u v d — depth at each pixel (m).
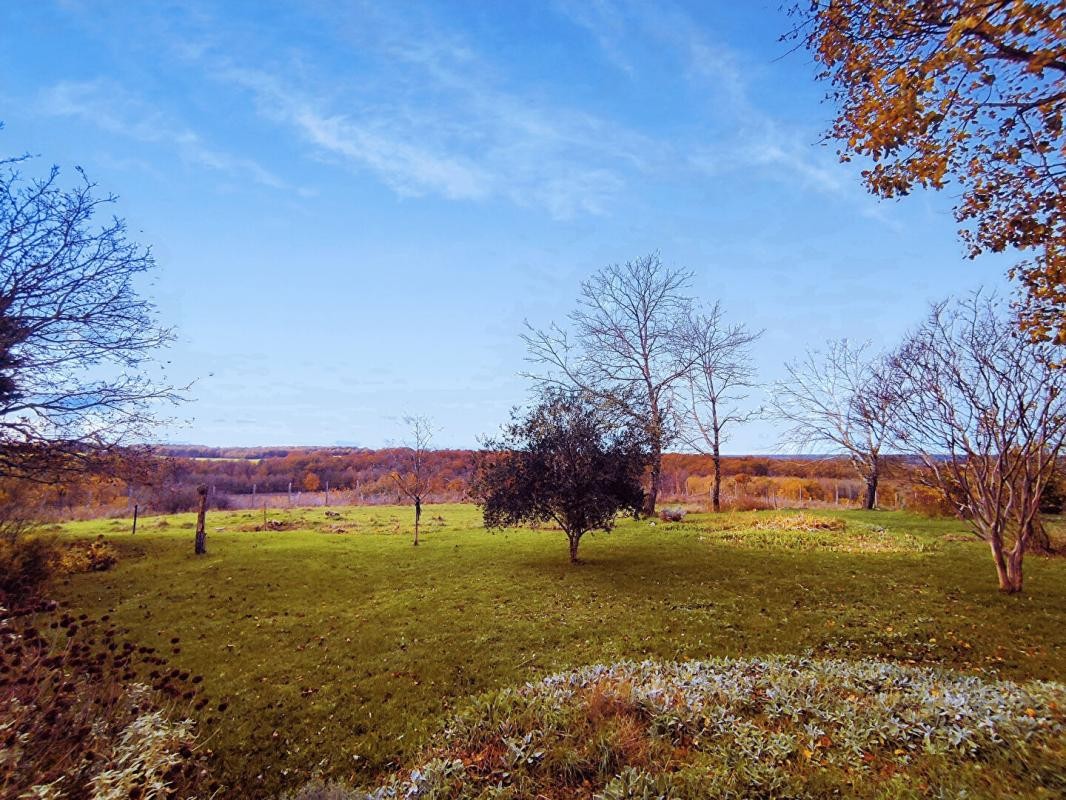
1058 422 12.68
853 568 16.34
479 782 5.67
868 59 7.16
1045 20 5.22
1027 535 13.67
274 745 7.75
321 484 60.88
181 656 11.34
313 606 14.83
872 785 4.78
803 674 7.63
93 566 19.91
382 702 8.90
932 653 9.70
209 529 30.70
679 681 7.61
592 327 37.03
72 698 4.97
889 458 16.42
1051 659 9.21
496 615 12.99
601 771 5.43
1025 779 4.59
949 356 13.88
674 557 19.09
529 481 18.97
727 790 4.83
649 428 24.36
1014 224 8.09
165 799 4.96
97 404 19.64
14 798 3.94
